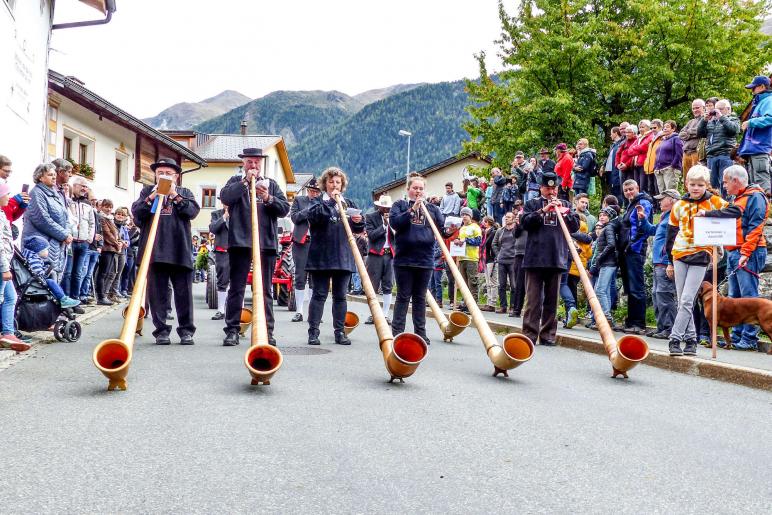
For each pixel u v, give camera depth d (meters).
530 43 26.66
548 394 6.12
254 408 5.16
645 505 3.48
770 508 3.50
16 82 12.14
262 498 3.39
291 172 65.25
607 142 26.44
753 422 5.43
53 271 8.77
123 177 24.95
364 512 3.26
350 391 5.90
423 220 9.17
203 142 55.72
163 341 8.43
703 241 7.77
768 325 8.47
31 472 3.65
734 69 25.56
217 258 12.13
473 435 4.65
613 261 11.07
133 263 16.12
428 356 8.20
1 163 7.97
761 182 11.16
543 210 9.59
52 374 6.25
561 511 3.36
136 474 3.67
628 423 5.17
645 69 25.36
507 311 14.69
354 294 19.22
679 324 8.05
